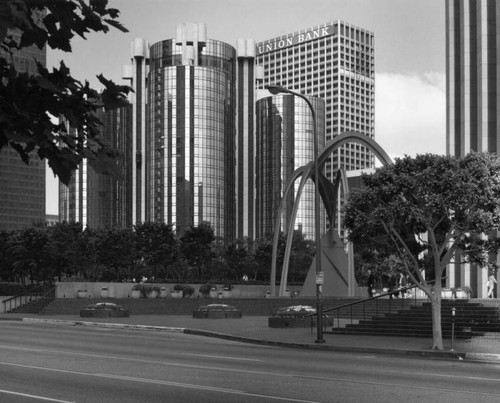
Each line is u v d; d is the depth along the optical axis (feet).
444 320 104.01
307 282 203.41
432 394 42.75
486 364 66.80
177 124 618.03
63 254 249.34
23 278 283.59
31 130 12.35
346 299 166.20
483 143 220.02
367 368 59.62
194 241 272.72
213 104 626.23
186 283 220.02
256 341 94.89
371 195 81.15
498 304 115.24
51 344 83.61
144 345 84.53
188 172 612.29
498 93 210.59
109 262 247.29
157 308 179.63
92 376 51.52
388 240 87.61
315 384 47.34
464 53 235.40
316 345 86.38
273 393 42.78
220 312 153.89
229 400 39.91
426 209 79.51
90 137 13.19
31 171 481.46
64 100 12.65
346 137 195.21
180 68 621.72
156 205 622.54
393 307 145.59
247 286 232.32
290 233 199.82
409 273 82.89
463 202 75.82
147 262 267.39
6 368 56.85
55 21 12.17
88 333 109.09
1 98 12.03
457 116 245.86
